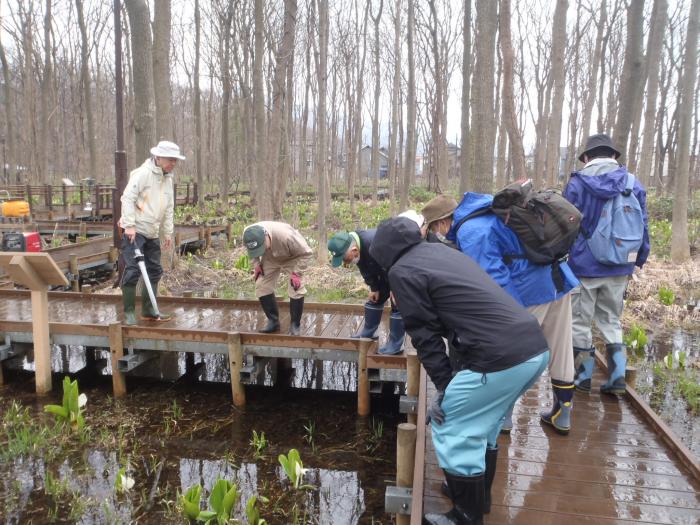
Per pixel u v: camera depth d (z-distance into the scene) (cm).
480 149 1014
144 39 1093
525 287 357
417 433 388
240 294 1084
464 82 1549
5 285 969
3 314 715
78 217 1939
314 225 1973
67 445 521
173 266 1216
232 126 3841
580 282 455
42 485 455
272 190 1877
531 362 266
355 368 741
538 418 441
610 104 2380
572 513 322
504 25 862
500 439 408
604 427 426
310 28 2233
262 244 546
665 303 922
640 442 404
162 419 581
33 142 2992
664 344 780
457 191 3122
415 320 278
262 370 695
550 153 1225
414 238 285
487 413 278
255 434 526
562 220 344
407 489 343
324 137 1234
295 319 598
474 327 267
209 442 534
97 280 1187
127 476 470
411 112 1661
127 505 430
